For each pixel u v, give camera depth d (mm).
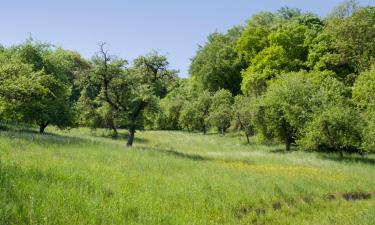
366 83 37062
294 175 20812
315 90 43000
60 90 42594
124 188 11000
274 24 85812
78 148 22906
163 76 37656
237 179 17375
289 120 40500
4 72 30547
